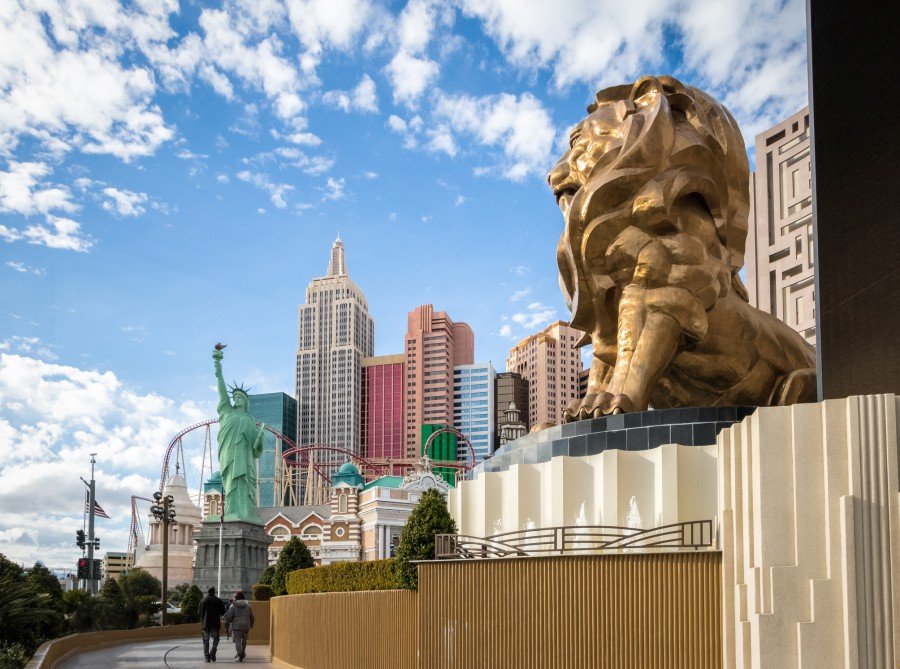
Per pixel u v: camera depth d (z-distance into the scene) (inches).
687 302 979.9
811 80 780.6
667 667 675.4
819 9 778.2
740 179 1077.1
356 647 1083.9
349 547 4785.9
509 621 786.2
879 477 557.6
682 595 676.7
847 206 721.0
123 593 2539.4
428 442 5895.7
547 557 765.9
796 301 2118.6
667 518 824.3
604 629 717.3
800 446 589.6
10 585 1348.4
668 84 1071.6
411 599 972.6
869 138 693.9
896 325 647.8
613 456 860.6
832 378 729.0
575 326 1074.1
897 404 568.1
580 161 1042.7
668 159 1009.5
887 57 676.1
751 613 592.1
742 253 1087.0
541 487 935.0
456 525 1027.9
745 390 1063.6
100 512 3491.6
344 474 5457.7
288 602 1370.6
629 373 955.3
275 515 5772.6
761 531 590.2
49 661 1222.9
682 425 858.1
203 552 5108.3
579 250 1026.7
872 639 543.5
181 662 1443.2
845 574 550.3
